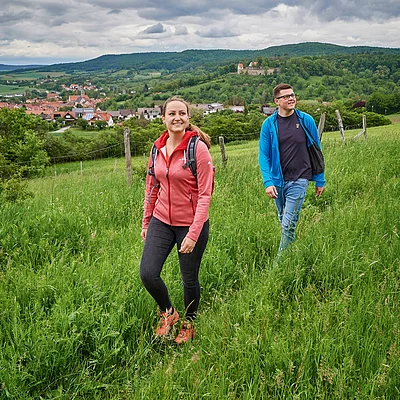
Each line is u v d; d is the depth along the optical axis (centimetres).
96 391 293
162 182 352
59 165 5347
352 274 407
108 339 328
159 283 348
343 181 800
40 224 546
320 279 416
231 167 1012
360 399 261
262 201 699
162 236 357
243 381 284
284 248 470
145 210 381
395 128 4712
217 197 704
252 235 532
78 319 336
